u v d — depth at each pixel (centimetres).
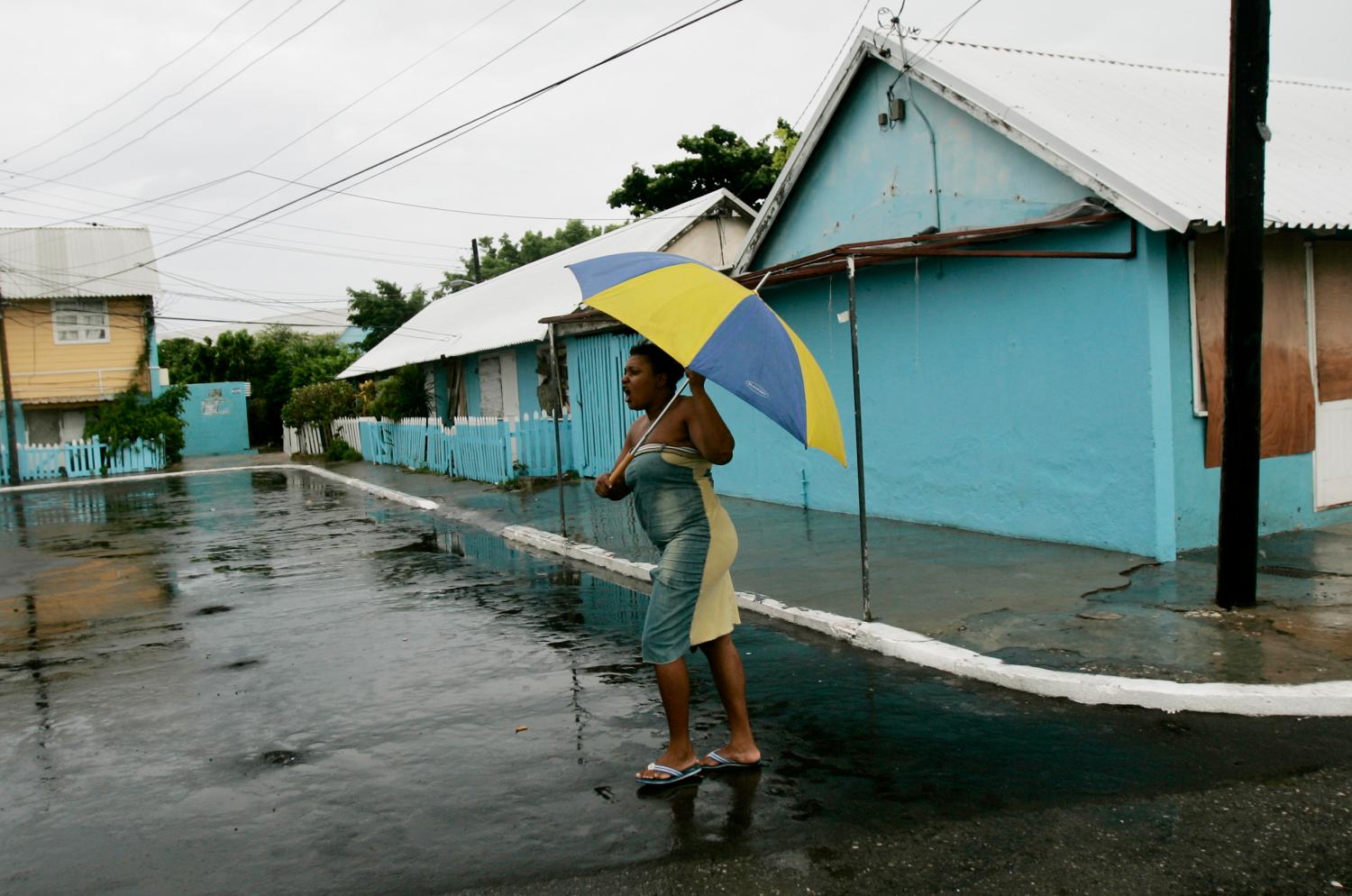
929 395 989
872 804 403
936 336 973
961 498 962
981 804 399
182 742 528
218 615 848
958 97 901
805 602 730
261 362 3878
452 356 2192
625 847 377
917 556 855
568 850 377
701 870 357
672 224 1753
